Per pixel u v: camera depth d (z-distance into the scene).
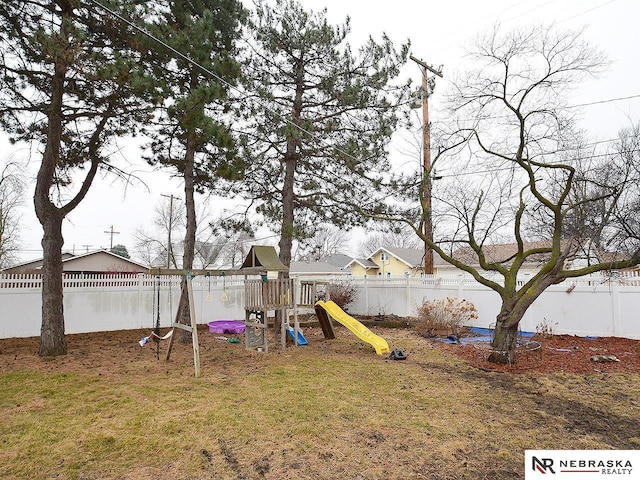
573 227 9.38
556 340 9.55
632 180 8.51
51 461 3.45
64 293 10.52
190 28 7.55
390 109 11.27
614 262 6.79
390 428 4.25
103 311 11.10
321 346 9.27
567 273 7.07
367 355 8.20
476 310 11.53
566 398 5.29
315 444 3.85
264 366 7.11
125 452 3.63
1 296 9.54
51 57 6.21
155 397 5.19
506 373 6.63
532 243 17.67
